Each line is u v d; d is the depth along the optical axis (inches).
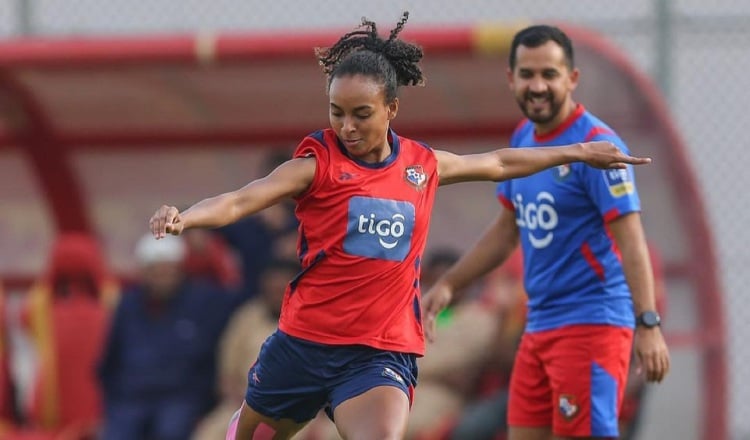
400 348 720.3
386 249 709.9
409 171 716.7
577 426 847.1
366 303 714.8
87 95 1491.1
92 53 1357.0
